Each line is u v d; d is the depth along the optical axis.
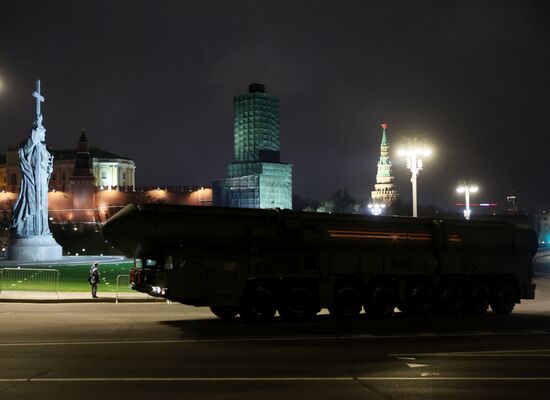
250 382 13.77
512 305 33.06
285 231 27.09
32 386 13.16
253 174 177.62
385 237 29.53
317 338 21.17
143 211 24.77
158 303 36.03
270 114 189.88
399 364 16.20
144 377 14.17
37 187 72.62
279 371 15.09
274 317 28.39
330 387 13.37
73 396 12.31
